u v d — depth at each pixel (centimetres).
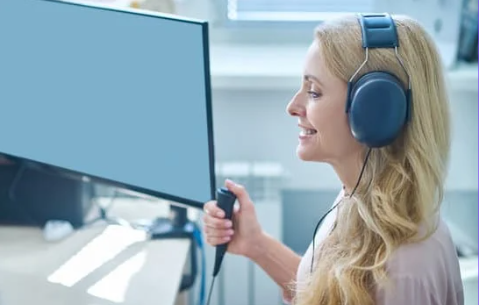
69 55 128
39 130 140
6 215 158
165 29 115
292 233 207
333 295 96
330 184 203
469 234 199
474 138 198
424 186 94
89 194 161
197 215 158
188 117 119
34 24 130
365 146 95
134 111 125
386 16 97
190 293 176
